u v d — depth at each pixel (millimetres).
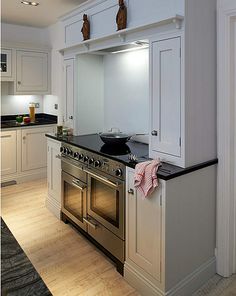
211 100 2197
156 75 2182
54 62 4766
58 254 2656
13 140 4508
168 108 2119
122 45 2615
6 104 4852
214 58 2188
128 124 3254
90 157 2672
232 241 2352
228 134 2203
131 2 2424
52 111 5020
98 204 2625
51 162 3502
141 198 2098
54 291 2170
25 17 4234
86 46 3061
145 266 2121
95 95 3562
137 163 2150
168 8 2084
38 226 3189
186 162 2051
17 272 859
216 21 2160
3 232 1106
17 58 4523
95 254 2664
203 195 2211
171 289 2029
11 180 4559
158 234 1992
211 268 2342
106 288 2215
